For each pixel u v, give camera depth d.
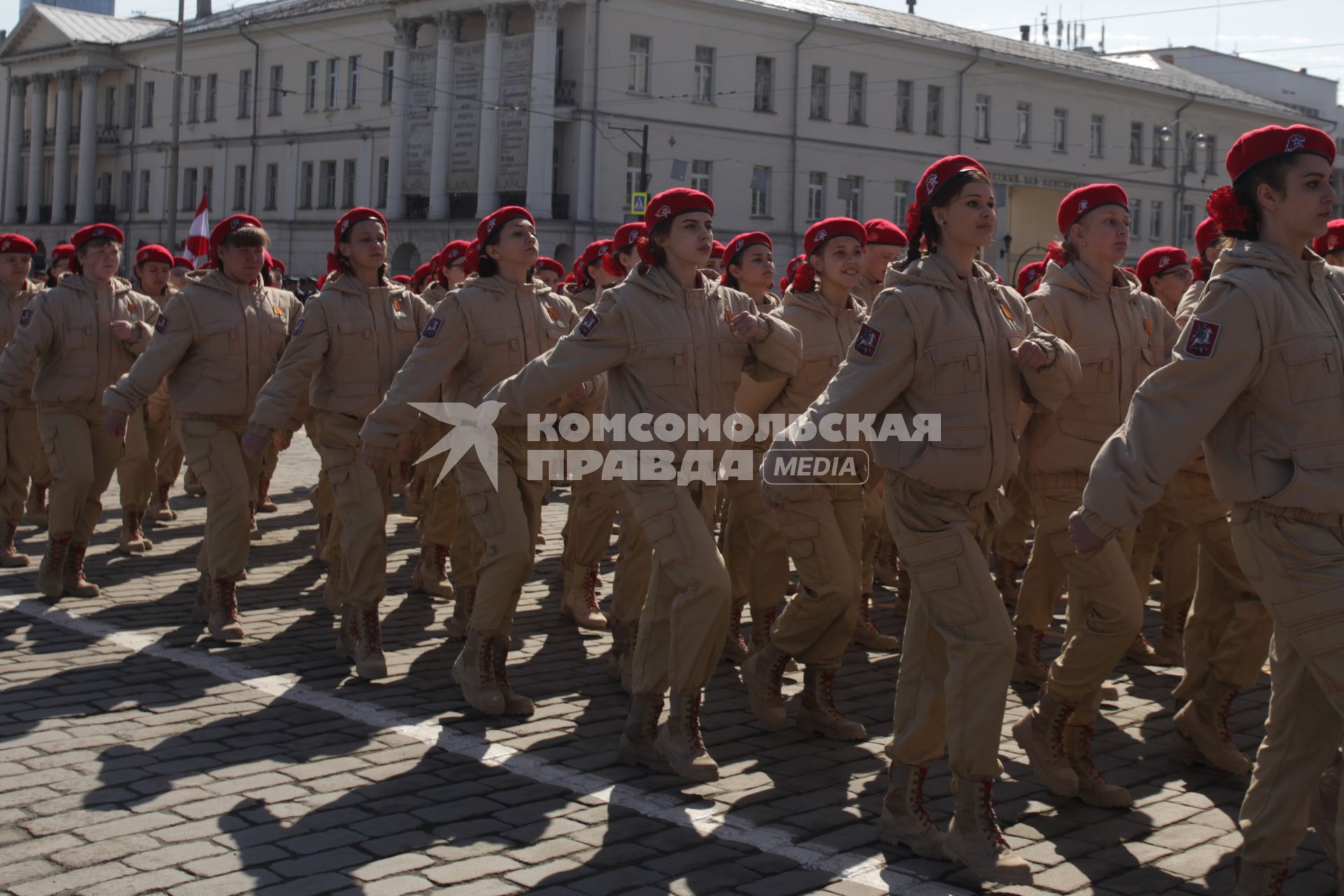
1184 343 3.90
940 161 4.63
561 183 41.59
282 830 4.73
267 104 50.66
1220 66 67.81
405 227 44.00
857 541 6.20
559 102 41.16
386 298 7.18
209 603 7.93
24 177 62.09
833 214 45.81
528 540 6.28
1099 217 5.61
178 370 7.62
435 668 7.08
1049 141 50.34
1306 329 3.82
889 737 6.08
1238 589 5.50
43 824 4.75
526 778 5.36
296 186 49.50
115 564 9.71
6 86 63.38
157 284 11.39
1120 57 64.31
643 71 41.88
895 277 4.57
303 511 12.66
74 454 8.43
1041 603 7.02
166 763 5.42
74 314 8.52
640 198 36.16
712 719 6.31
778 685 6.19
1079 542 4.03
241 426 7.68
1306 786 4.02
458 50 42.62
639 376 5.39
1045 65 49.50
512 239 6.67
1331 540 3.81
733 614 7.45
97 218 58.47
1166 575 7.59
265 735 5.83
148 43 55.28
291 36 49.38
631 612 6.89
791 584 9.90
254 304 7.72
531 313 6.75
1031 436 5.51
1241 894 4.14
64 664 6.93
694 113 42.66
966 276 4.60
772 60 44.12
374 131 46.56
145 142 56.19
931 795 5.25
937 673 4.65
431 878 4.35
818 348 6.66
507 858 4.53
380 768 5.44
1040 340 4.51
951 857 4.48
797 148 44.66
